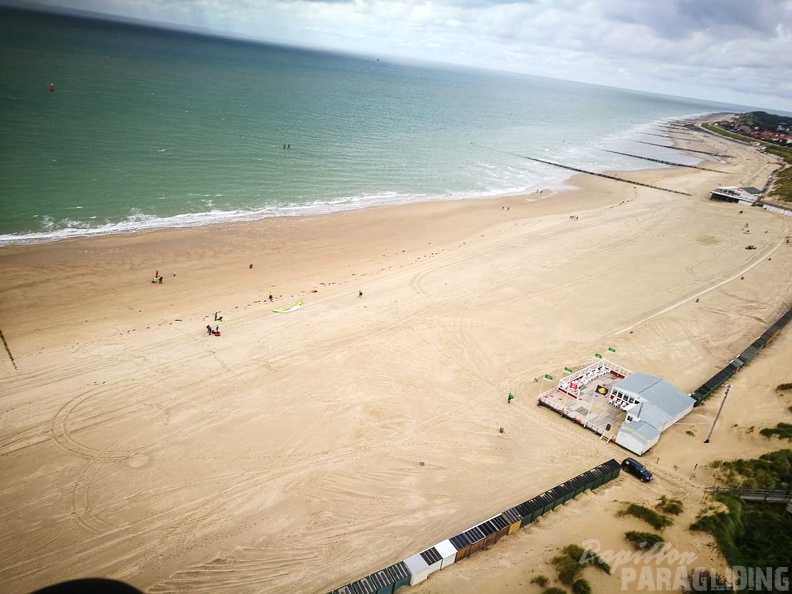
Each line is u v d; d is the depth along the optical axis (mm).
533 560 29031
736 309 63000
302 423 39062
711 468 37031
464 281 64312
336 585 27469
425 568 27531
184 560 28188
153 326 48969
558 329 55688
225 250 66438
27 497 30781
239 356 45969
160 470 33688
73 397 38906
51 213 67688
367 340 50250
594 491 34969
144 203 75688
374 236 77250
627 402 43719
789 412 42281
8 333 45062
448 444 38500
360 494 33531
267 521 31000
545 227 87438
